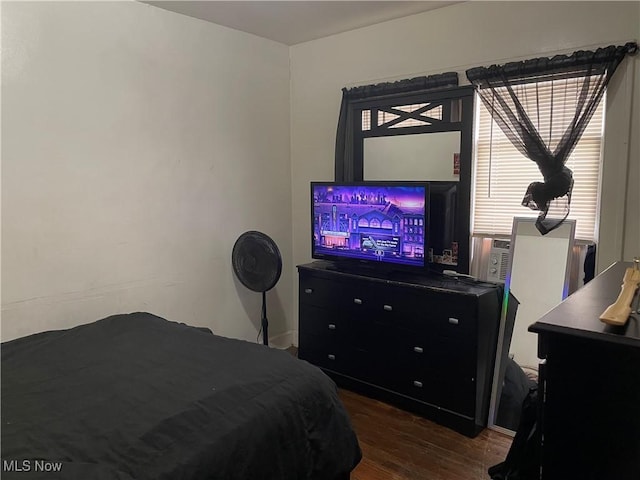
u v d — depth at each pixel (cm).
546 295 266
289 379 182
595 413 103
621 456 101
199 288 331
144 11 285
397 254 297
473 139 297
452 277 293
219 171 339
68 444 135
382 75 336
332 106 366
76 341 214
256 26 335
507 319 272
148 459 131
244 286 356
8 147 231
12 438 137
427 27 311
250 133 360
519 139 274
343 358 320
